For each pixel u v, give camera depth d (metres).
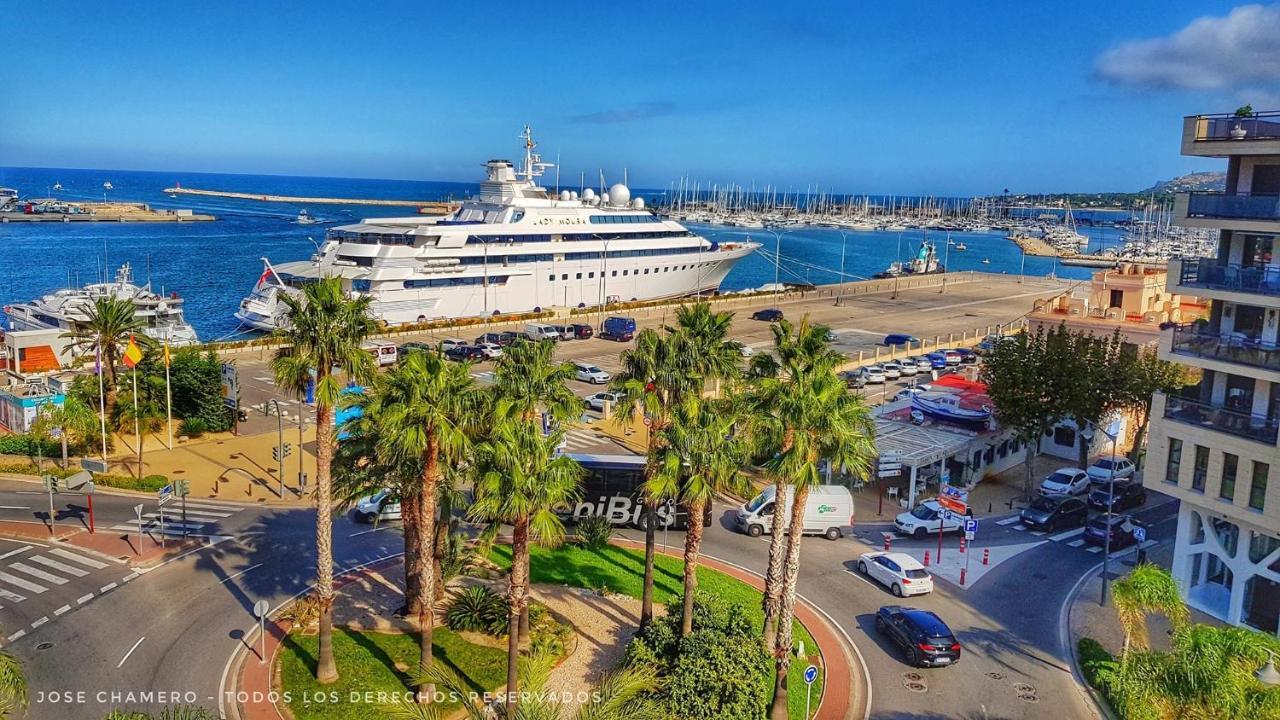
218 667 27.58
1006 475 51.69
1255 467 30.47
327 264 93.19
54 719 24.47
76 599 32.19
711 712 24.95
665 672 26.83
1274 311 32.09
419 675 26.38
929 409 51.84
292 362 25.80
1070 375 44.94
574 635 30.30
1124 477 48.56
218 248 193.12
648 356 31.11
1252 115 31.44
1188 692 21.59
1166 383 48.81
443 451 26.16
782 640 25.47
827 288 136.75
